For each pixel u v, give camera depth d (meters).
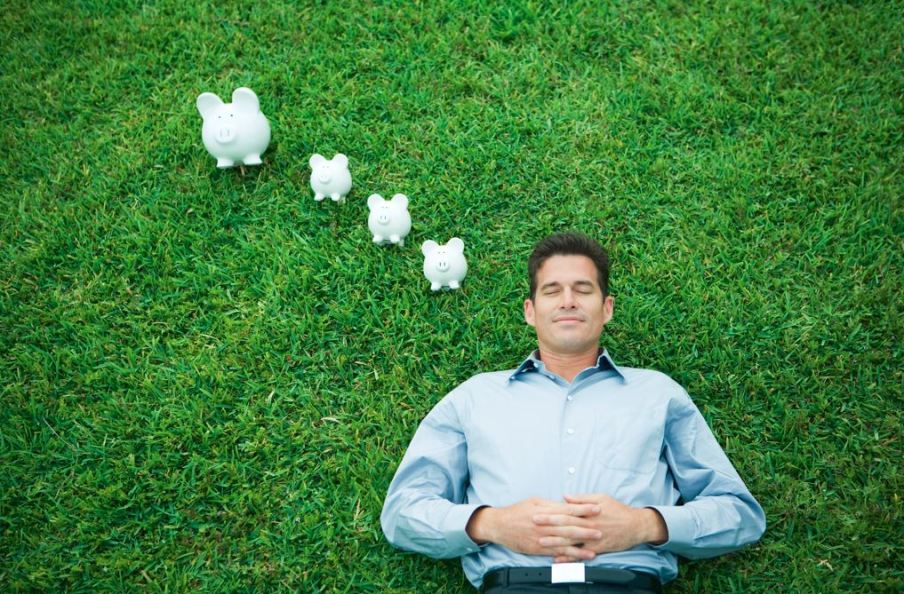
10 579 2.51
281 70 3.58
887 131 3.29
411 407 2.83
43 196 3.31
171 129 3.44
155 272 3.12
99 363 2.93
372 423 2.80
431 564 2.55
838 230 3.07
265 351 2.93
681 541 2.18
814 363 2.79
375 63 3.59
